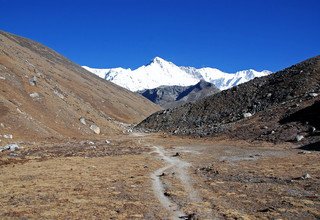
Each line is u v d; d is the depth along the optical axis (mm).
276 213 33375
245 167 66688
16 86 125250
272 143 103688
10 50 173250
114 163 73750
